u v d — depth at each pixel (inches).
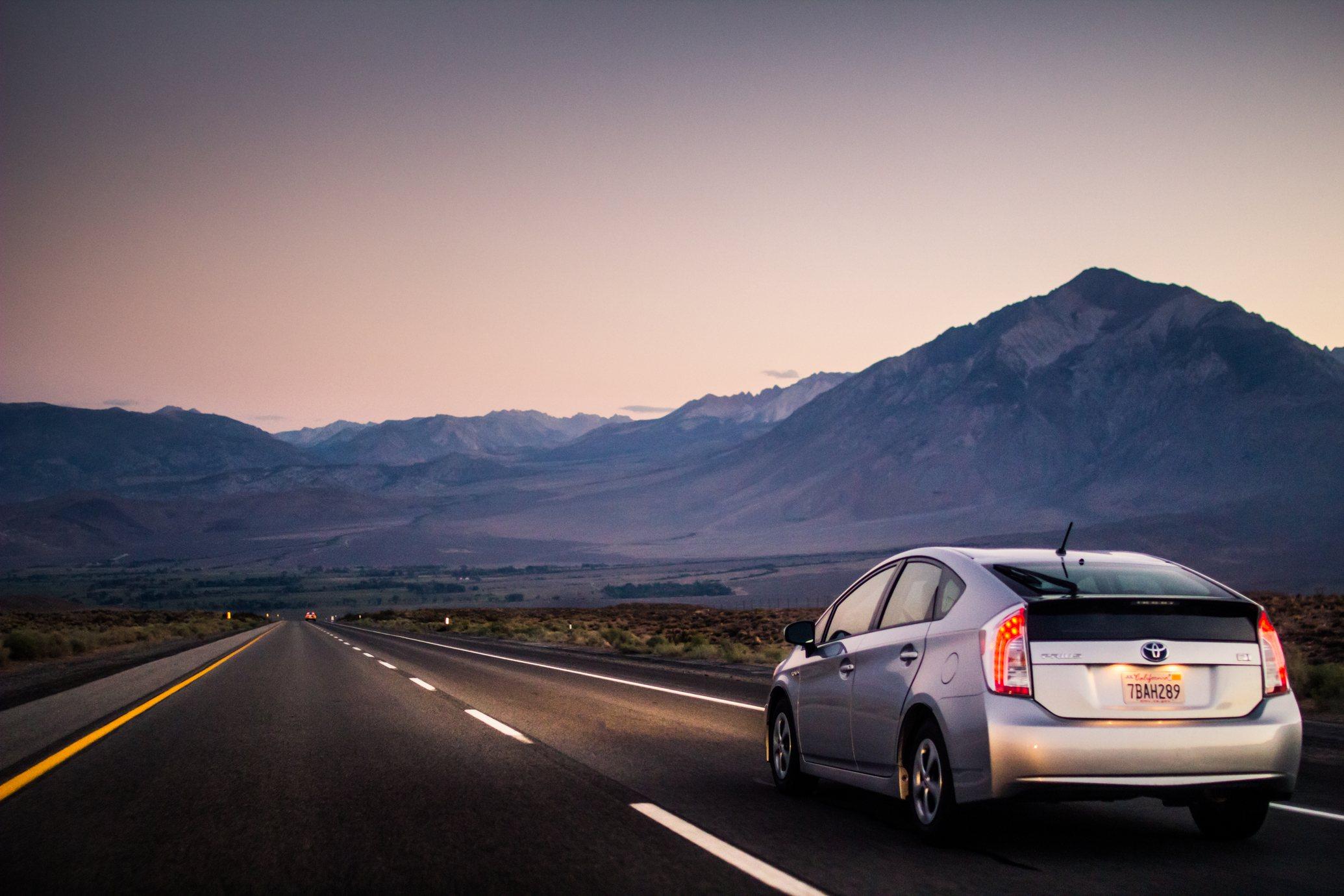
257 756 438.9
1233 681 264.1
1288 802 344.2
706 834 290.7
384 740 486.0
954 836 271.1
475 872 251.4
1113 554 303.9
